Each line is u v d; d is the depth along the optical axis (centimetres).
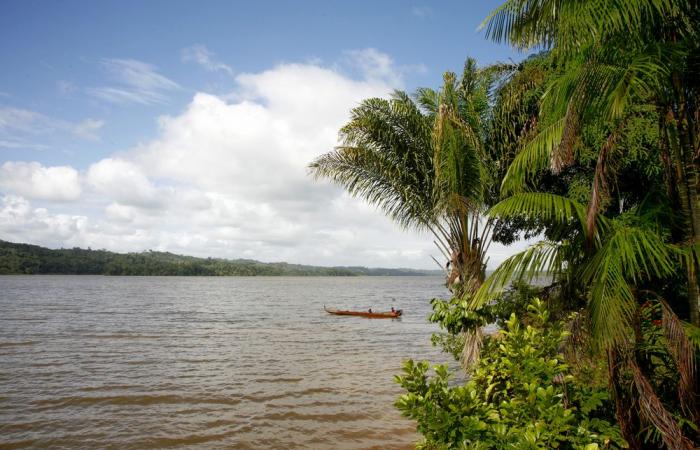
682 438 366
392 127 1085
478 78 1100
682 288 525
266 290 11362
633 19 373
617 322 353
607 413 488
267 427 1173
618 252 368
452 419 379
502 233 1122
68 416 1260
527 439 354
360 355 2244
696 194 396
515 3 445
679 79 401
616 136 431
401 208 1123
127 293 8294
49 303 5506
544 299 530
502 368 469
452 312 683
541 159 478
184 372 1827
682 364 370
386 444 1058
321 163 1120
